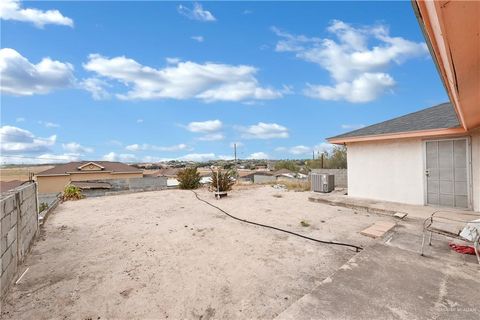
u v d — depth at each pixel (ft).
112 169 103.19
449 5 4.42
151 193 40.22
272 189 43.60
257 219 21.63
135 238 16.96
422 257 11.91
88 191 56.34
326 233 17.10
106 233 18.29
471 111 14.51
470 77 9.10
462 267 10.83
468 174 21.86
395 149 26.23
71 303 9.36
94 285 10.65
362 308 8.02
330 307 8.09
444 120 24.06
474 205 21.49
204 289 10.12
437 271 10.46
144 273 11.66
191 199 33.63
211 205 28.91
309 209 25.31
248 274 11.27
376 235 15.99
